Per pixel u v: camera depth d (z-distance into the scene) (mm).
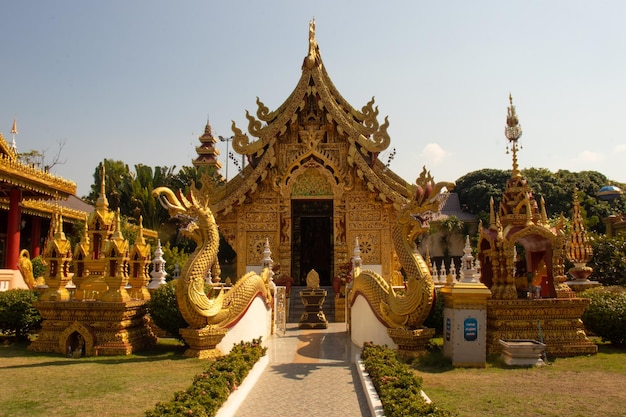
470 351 9648
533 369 9359
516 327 10781
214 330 10672
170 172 45125
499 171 54625
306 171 20938
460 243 50062
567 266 22406
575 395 7402
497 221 11859
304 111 21375
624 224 33750
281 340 13867
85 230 12391
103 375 8648
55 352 10984
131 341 11070
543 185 48719
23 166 22000
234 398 7094
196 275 10594
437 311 12539
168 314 11555
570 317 10938
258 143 20406
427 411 5801
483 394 7469
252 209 20906
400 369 7949
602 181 50656
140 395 7312
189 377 8500
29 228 34281
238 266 20578
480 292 9688
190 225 10742
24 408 6645
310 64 20688
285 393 7945
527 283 12578
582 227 16875
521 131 12734
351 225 20625
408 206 10875
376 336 11570
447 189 10594
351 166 20688
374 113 20641
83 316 10984
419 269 10523
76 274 11898
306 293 16844
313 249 26875
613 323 11438
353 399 7570
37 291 12961
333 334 15133
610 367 9477
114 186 42969
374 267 20359
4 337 12992
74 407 6691
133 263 12516
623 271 21531
